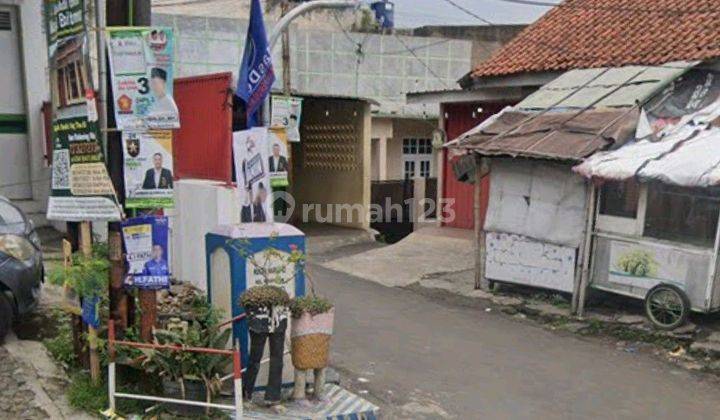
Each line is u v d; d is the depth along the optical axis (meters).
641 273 8.53
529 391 6.51
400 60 20.03
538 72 12.46
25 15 12.96
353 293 10.53
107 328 5.56
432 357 7.44
